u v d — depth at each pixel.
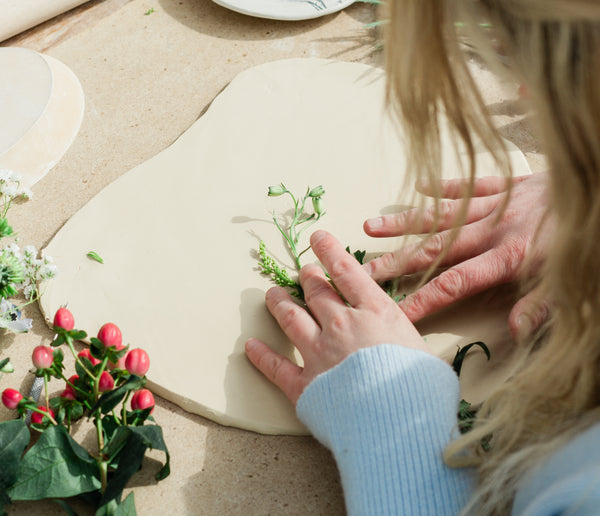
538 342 0.65
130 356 0.59
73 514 0.57
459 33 0.43
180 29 0.93
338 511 0.59
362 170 0.78
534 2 0.38
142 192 0.76
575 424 0.49
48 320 0.68
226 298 0.69
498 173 0.76
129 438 0.57
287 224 0.74
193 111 0.84
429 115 0.46
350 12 0.95
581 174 0.42
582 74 0.39
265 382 0.65
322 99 0.84
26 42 0.91
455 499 0.54
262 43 0.91
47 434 0.57
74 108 0.83
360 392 0.57
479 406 0.63
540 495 0.47
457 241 0.67
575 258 0.43
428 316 0.68
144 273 0.71
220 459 0.62
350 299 0.63
